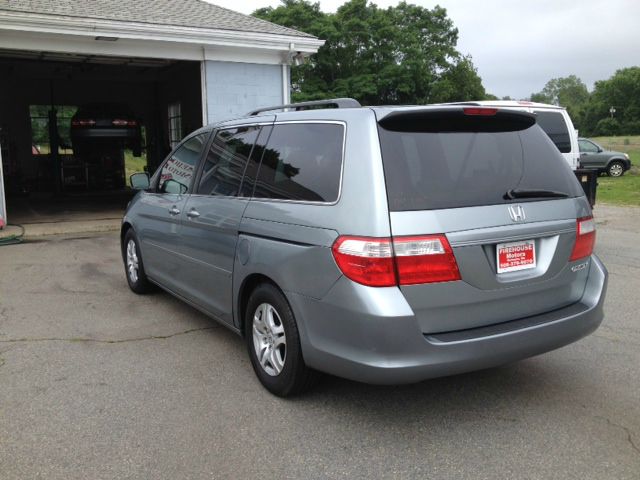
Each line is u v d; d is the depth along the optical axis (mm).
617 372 3990
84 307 5547
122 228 6148
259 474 2770
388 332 2814
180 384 3783
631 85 107500
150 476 2746
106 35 10000
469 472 2783
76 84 18438
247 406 3471
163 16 11039
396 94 40875
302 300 3197
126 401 3527
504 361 3096
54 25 9570
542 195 3336
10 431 3148
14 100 17734
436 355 2881
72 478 2725
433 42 46906
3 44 9617
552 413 3391
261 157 3855
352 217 2943
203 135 4770
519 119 3500
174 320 5148
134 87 19125
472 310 3045
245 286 3814
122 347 4465
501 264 3113
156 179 5477
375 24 39750
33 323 5043
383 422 3281
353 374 2965
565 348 4465
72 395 3604
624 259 7883
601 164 24125
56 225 10531
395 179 2941
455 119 3254
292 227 3287
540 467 2822
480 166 3217
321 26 37594
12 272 7035
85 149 17016
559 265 3346
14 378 3852
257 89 11867
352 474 2770
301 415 3359
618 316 5285
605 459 2891
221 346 4500
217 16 12016
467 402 3535
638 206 14234
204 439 3084
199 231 4336
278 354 3531
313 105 3902
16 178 16688
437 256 2889
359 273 2867
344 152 3131
